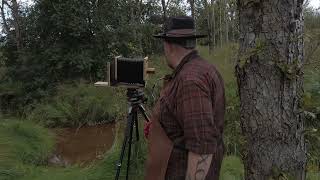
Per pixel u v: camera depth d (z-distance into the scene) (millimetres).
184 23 2295
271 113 2678
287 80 2623
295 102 2674
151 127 2451
